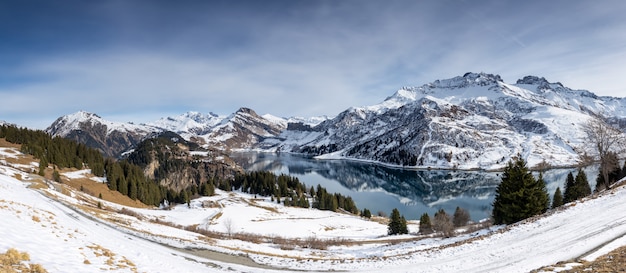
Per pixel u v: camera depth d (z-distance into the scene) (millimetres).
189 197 142625
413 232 81188
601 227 27328
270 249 42188
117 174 124875
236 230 81625
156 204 134125
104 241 24562
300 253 40656
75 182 110562
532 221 33562
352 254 39938
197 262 27688
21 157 116125
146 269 19219
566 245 24828
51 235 18766
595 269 17016
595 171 112938
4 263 11617
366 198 191750
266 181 177375
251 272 26375
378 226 102812
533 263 22594
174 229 50406
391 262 28672
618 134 56844
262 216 107375
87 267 15164
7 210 20875
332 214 126562
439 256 28328
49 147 124625
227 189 180000
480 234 38312
